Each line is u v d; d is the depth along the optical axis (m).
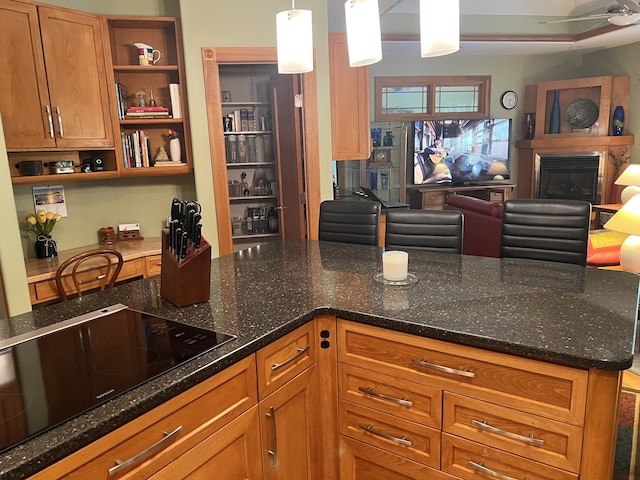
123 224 3.77
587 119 6.99
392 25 5.76
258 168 4.22
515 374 1.26
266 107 4.13
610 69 6.85
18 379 1.13
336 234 2.84
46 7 2.91
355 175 6.72
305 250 2.48
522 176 7.46
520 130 7.50
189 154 3.59
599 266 3.65
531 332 1.28
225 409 1.27
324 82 3.65
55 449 0.88
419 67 6.96
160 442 1.09
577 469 1.21
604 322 1.35
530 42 6.16
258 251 2.50
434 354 1.39
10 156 3.04
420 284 1.77
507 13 6.05
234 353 1.25
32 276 2.72
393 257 1.81
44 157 3.20
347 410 1.63
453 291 1.67
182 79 3.48
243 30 3.42
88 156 3.50
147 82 3.67
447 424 1.41
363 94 3.91
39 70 2.90
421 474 1.50
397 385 1.49
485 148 7.17
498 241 4.20
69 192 3.43
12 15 2.77
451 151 7.07
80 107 3.14
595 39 6.10
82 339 1.36
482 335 1.28
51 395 1.05
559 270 1.92
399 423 1.52
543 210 2.35
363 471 1.66
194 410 1.17
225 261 2.27
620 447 2.14
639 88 6.46
